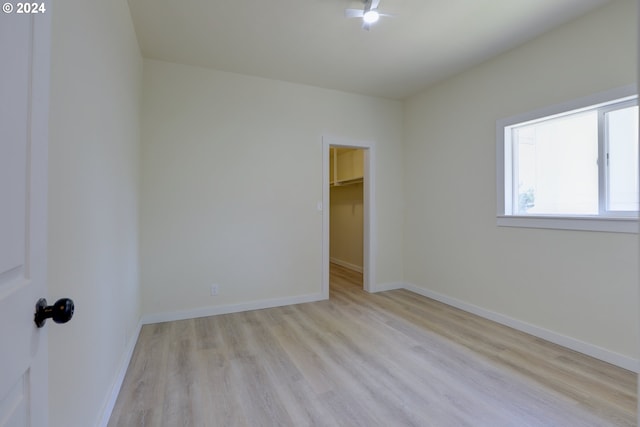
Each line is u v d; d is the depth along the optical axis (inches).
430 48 116.6
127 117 91.7
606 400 72.5
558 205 108.0
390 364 89.6
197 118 129.6
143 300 121.0
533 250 110.5
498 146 122.3
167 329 115.4
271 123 143.1
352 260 238.8
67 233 45.2
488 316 126.5
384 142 171.2
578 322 97.3
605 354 90.5
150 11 93.6
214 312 132.0
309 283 151.3
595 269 93.4
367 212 170.4
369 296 160.7
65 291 44.6
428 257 159.2
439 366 88.4
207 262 131.2
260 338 107.5
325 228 154.4
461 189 139.7
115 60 75.7
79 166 50.2
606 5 90.3
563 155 106.4
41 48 30.3
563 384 79.1
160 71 124.2
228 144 134.8
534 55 109.7
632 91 85.2
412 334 110.9
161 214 123.7
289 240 146.7
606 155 94.5
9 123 24.3
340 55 121.8
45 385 31.2
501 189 121.4
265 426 64.5
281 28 103.3
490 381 80.8
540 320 108.0
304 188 149.9
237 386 78.5
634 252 85.5
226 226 134.4
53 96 40.1
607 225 90.2
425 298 156.8
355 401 72.7
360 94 163.6
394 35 107.9
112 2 72.5
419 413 68.6
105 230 66.4
